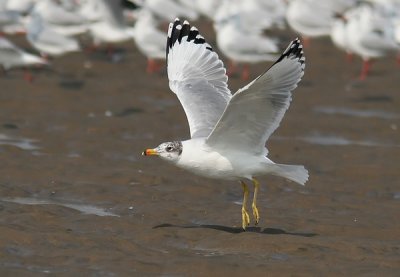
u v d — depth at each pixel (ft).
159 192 49.32
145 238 41.27
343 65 93.91
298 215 45.91
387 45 88.43
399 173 54.80
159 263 37.83
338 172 54.85
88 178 51.62
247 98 36.76
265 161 39.37
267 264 37.83
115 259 38.24
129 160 56.18
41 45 86.12
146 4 103.24
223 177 39.83
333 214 46.32
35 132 62.49
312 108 73.77
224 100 42.29
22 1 103.40
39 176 51.52
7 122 65.05
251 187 50.83
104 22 94.27
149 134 64.08
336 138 64.54
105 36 94.12
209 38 105.91
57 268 37.04
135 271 36.96
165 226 43.01
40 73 83.41
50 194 48.57
